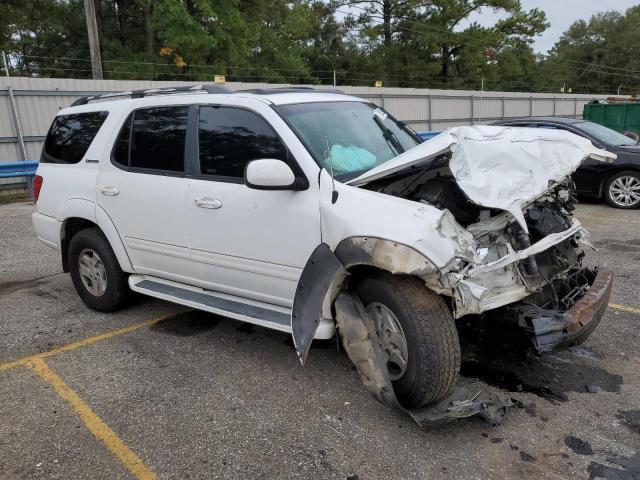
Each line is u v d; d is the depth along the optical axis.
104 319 5.15
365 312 3.32
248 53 33.06
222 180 4.07
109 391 3.82
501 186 3.23
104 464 3.05
